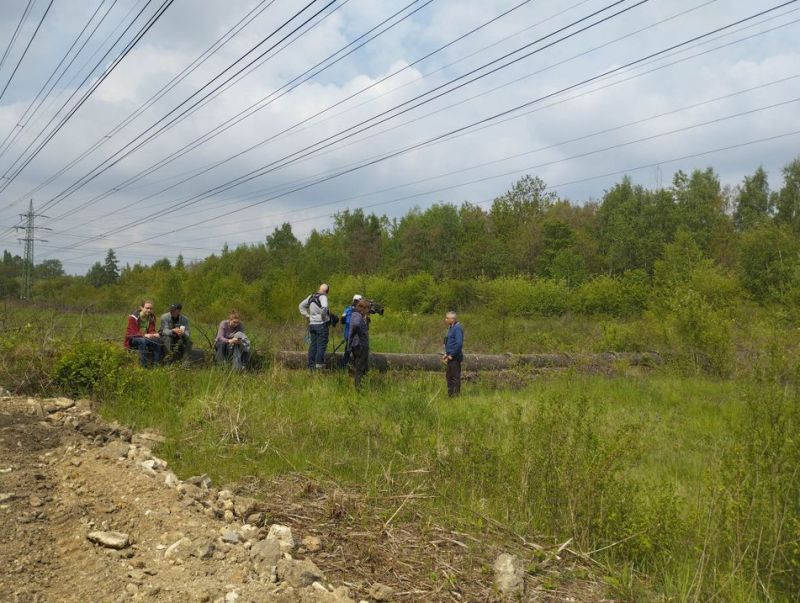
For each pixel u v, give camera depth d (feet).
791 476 15.72
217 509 15.81
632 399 37.78
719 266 95.81
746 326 51.75
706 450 25.75
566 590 14.23
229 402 26.71
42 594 11.34
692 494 20.34
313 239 241.14
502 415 29.27
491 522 17.43
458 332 37.96
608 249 165.37
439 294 119.75
